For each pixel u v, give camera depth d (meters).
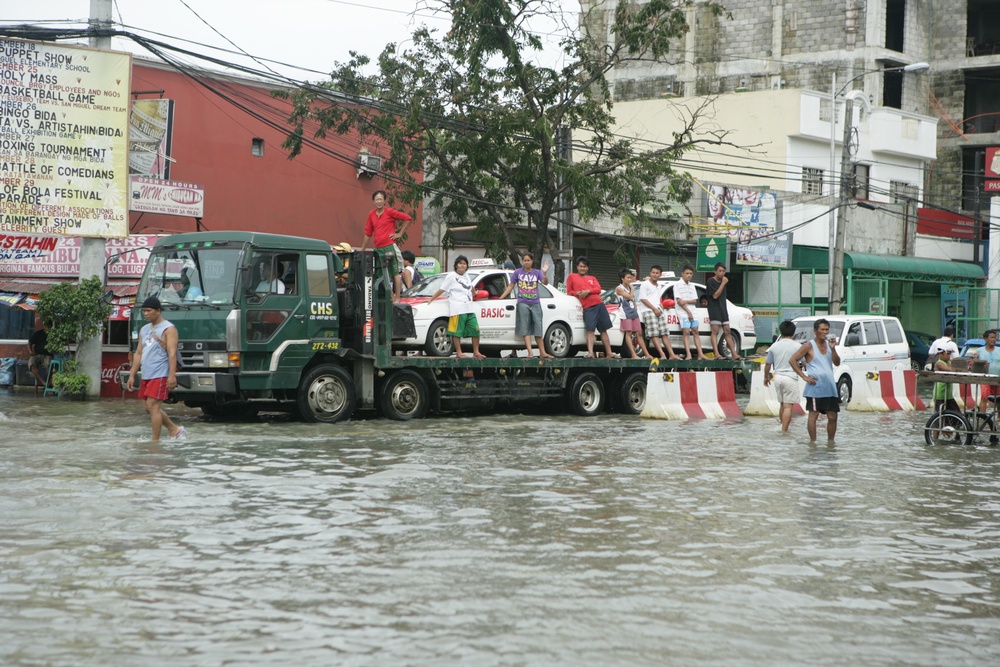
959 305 99.62
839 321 56.50
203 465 26.91
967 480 27.17
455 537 18.70
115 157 46.34
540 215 63.50
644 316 47.81
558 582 15.65
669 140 99.00
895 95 117.81
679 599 14.84
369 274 39.41
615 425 40.69
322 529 19.16
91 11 45.72
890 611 14.51
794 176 94.12
